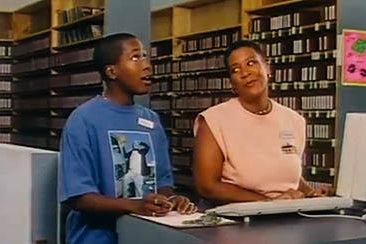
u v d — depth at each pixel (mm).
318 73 5031
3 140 8672
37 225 2115
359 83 3969
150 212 1591
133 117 1910
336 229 1460
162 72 7062
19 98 8500
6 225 2293
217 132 1952
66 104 6922
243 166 1927
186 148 6414
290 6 5469
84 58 6391
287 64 5395
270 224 1521
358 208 1819
